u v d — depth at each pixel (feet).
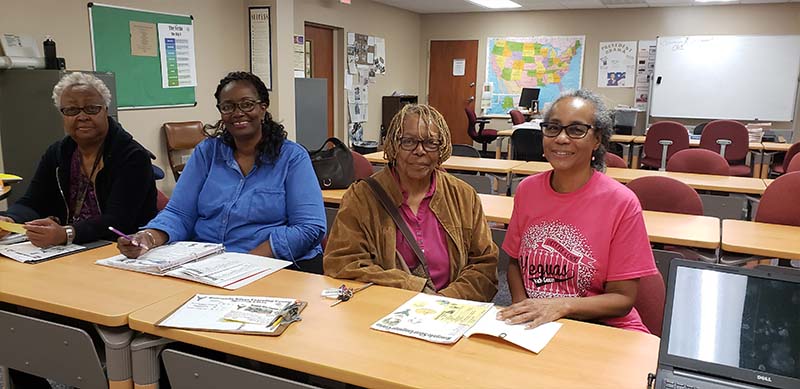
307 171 7.16
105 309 4.57
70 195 7.66
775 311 3.39
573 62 30.07
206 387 4.28
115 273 5.54
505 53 31.42
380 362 3.80
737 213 11.45
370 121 29.30
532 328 4.36
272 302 4.77
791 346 3.30
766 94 26.45
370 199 5.87
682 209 9.75
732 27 26.78
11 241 6.55
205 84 18.85
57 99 7.23
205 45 18.69
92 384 4.71
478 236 6.10
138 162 7.45
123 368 4.45
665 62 27.78
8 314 4.89
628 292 5.15
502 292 11.24
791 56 25.85
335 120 27.07
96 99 7.19
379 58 29.32
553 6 28.60
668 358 3.51
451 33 32.45
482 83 32.24
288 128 20.58
